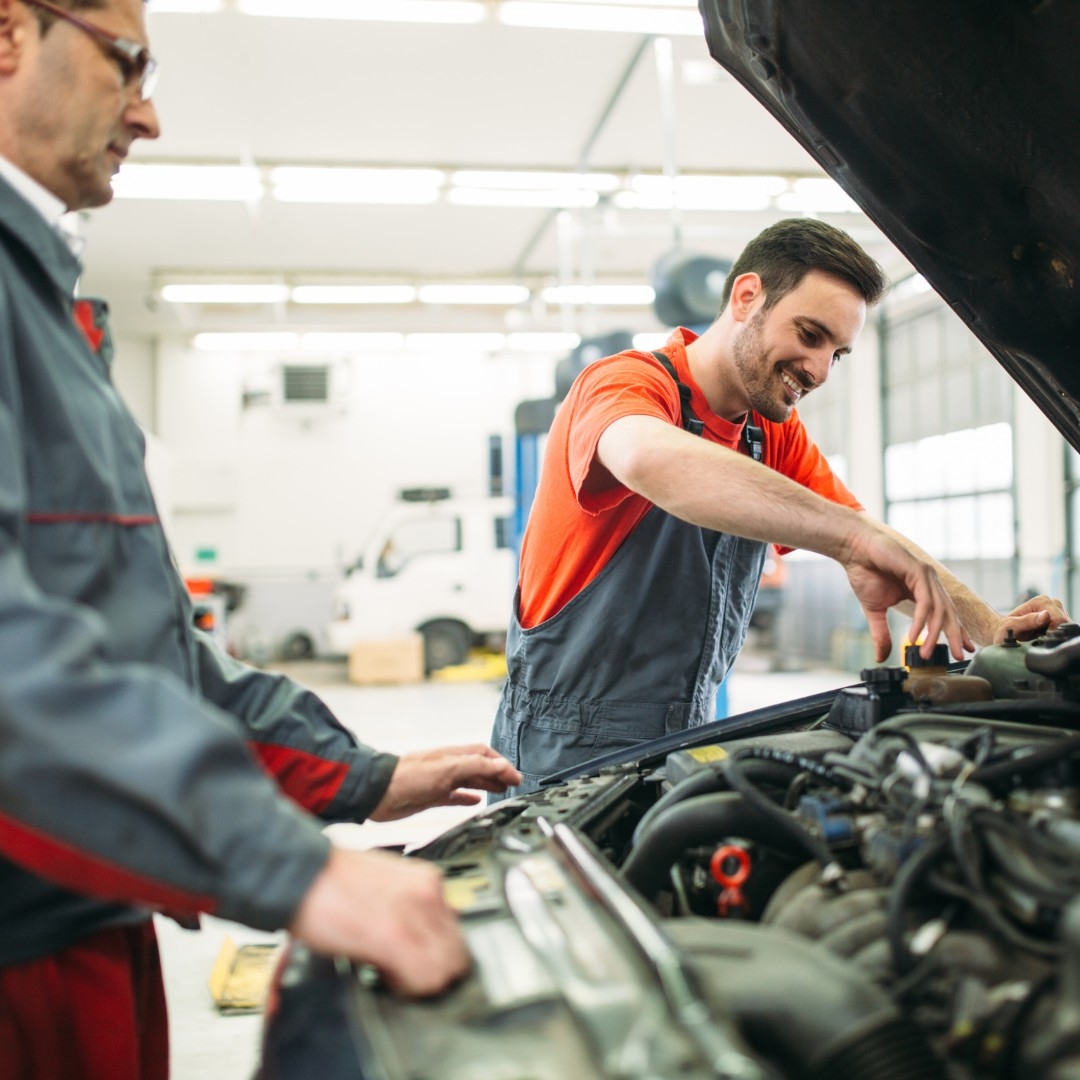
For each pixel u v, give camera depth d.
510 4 4.21
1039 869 0.57
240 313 9.36
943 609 0.91
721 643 1.45
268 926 0.53
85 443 0.69
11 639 0.50
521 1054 0.48
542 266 8.40
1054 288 1.12
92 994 0.71
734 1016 0.50
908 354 8.27
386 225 7.30
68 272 0.73
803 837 0.68
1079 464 6.39
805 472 1.63
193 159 6.21
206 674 0.91
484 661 8.97
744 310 1.31
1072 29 0.89
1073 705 0.87
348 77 5.20
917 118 1.04
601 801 0.92
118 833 0.50
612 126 5.84
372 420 10.11
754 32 1.04
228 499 9.88
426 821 3.76
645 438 1.05
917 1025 0.49
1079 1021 0.44
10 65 0.70
